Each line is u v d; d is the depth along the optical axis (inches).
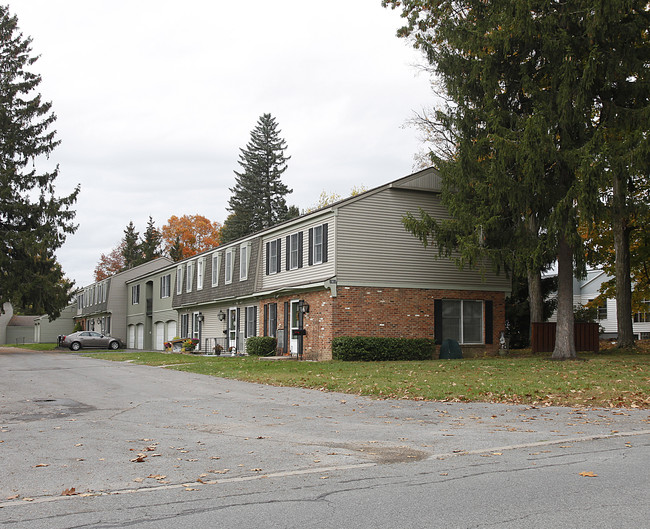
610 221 799.1
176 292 1840.6
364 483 253.9
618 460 289.1
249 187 2918.3
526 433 365.4
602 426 384.8
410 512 211.6
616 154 753.0
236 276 1403.8
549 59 797.2
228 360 1082.7
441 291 1098.7
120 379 781.3
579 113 775.7
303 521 203.6
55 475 275.1
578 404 474.3
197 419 440.5
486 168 858.8
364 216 1048.8
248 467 287.9
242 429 395.2
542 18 775.1
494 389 550.9
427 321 1081.4
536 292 1176.8
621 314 1067.9
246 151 2977.4
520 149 768.3
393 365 843.4
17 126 1761.8
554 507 214.8
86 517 211.8
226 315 1492.4
